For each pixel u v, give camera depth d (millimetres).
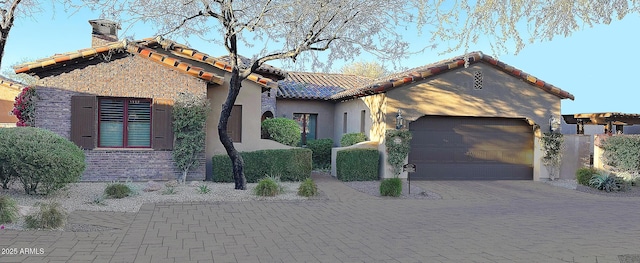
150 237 7457
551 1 4906
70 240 7035
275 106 22844
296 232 8164
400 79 16469
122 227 8148
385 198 12922
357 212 10477
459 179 17594
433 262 6332
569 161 18250
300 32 12297
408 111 16766
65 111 14258
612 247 7336
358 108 20266
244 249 6871
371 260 6395
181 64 14742
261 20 11867
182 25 12984
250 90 16578
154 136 14695
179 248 6812
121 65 14633
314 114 24203
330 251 6863
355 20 12023
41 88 14102
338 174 16953
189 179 15195
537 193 14633
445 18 5191
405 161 16750
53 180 10344
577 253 6922
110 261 6004
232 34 12094
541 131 17688
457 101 17094
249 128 16484
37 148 10203
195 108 14789
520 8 4793
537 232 8461
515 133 18078
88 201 10555
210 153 16016
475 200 12945
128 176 14570
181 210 10031
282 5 11508
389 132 16469
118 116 14789
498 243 7520
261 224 8805
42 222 7723
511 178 17984
